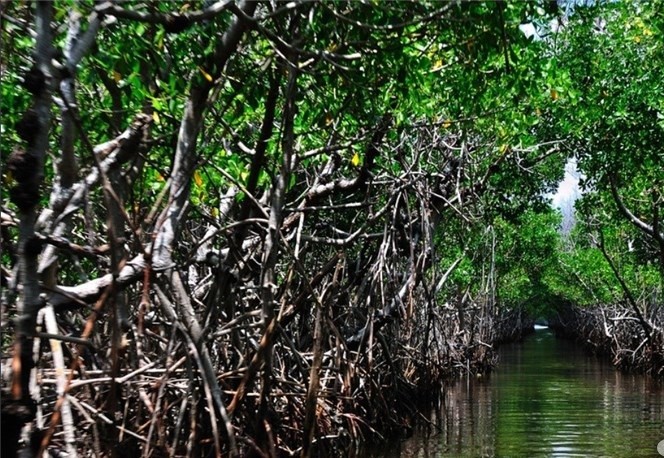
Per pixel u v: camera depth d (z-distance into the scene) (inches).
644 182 848.9
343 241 448.8
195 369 327.0
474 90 416.5
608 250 1480.1
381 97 378.0
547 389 1055.6
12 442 207.6
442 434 655.1
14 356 209.0
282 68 308.3
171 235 277.1
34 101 204.8
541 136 779.4
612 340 1617.9
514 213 861.2
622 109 693.9
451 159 619.5
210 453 338.6
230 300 362.0
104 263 330.0
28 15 299.6
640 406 851.4
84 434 303.6
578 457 551.2
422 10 297.7
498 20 296.7
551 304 2832.2
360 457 518.3
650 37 682.8
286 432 434.0
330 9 272.2
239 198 423.2
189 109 286.0
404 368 738.2
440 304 1051.3
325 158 471.8
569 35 704.4
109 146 261.0
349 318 554.6
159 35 276.2
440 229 831.1
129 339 330.3
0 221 215.2
